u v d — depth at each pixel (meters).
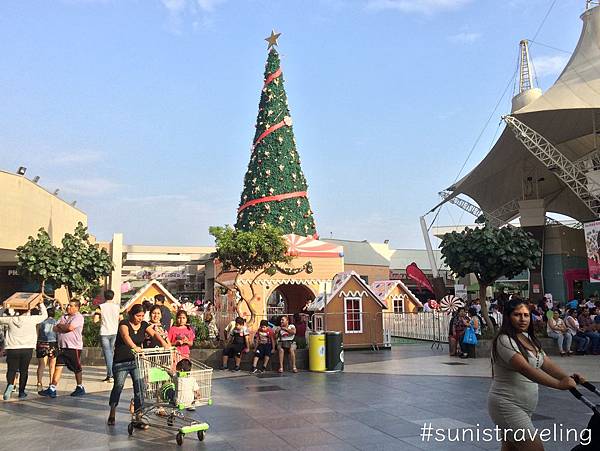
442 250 19.75
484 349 16.72
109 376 12.29
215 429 7.53
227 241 16.42
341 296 19.55
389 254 57.75
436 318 21.83
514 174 41.50
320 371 13.65
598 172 32.59
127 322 7.84
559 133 34.34
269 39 28.44
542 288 38.09
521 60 44.69
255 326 19.86
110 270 23.86
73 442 6.98
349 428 7.49
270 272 17.41
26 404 9.64
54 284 22.36
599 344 17.33
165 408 7.60
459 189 43.22
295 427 7.60
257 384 11.70
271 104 27.53
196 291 53.66
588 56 33.09
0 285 35.31
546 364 4.45
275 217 26.05
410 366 14.53
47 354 11.00
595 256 25.03
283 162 26.78
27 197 31.08
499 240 18.53
